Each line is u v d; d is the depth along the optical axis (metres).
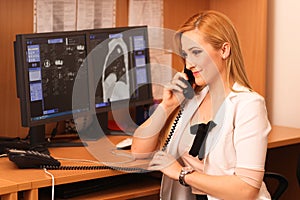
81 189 2.09
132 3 3.01
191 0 3.28
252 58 3.14
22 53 2.29
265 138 2.01
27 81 2.31
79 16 2.79
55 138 2.61
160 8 3.12
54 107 2.42
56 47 2.42
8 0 2.55
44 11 2.67
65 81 2.46
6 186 1.79
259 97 2.05
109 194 2.12
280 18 3.17
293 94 3.13
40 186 1.87
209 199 2.05
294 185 2.99
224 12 3.27
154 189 2.21
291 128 3.04
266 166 3.10
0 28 2.54
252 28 3.13
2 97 2.58
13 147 2.30
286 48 3.15
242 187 1.97
